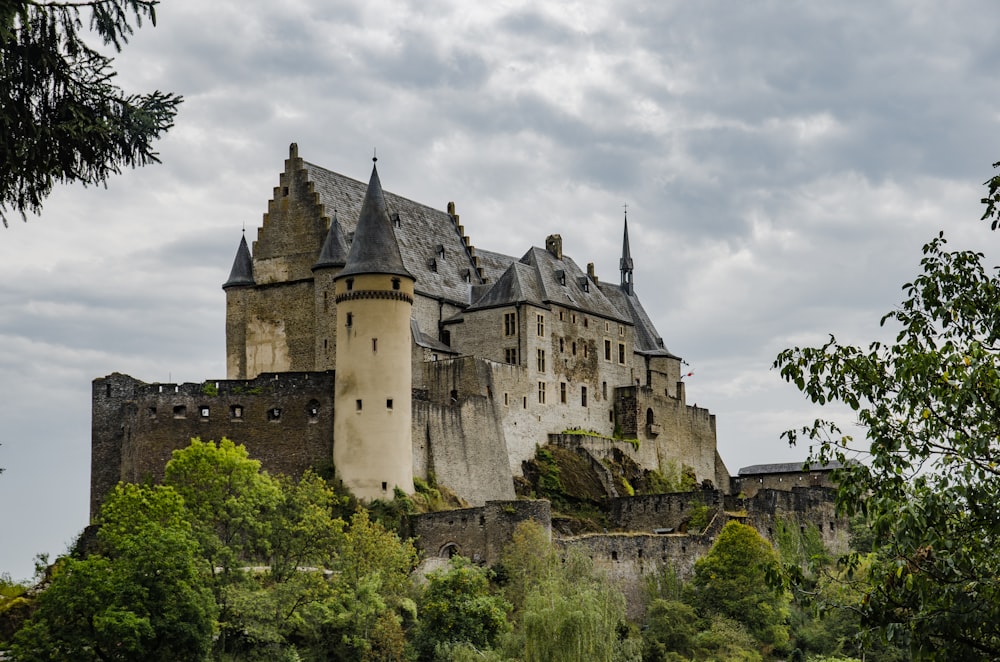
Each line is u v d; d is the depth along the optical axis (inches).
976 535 1808.6
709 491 5689.0
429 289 6186.0
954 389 1813.5
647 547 5128.0
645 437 6776.6
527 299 6176.2
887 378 1898.4
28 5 1652.3
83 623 3508.9
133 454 5191.9
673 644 4726.9
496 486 5723.4
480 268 6628.9
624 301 7539.4
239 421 5167.3
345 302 5118.1
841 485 1857.8
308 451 5108.3
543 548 4662.9
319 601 4025.6
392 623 4092.0
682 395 7470.5
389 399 5039.4
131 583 3511.3
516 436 5999.0
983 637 1828.2
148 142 1806.1
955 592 1758.1
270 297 5866.1
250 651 3806.6
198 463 4313.5
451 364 5762.8
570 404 6437.0
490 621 4296.3
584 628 4077.3
